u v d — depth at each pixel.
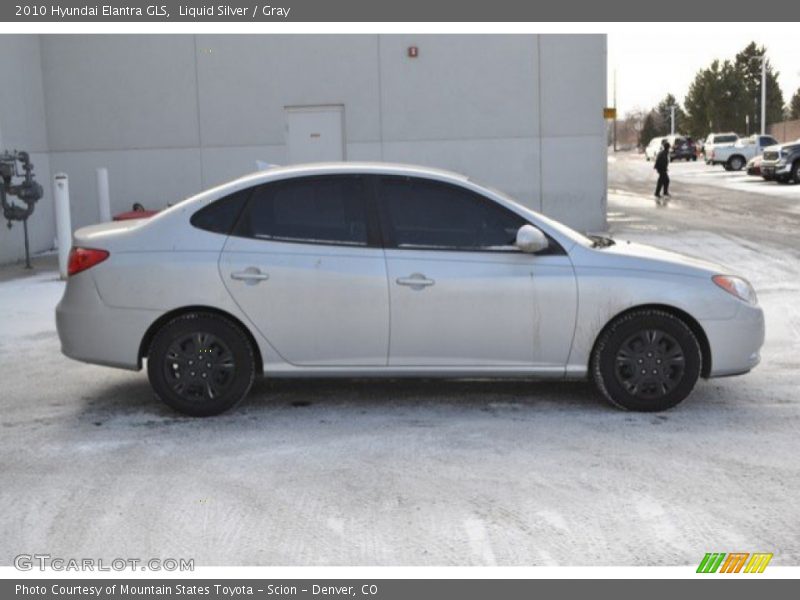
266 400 6.87
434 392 7.04
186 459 5.59
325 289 6.24
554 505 4.81
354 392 7.07
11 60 16.02
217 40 17.47
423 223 6.32
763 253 14.27
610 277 6.23
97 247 6.36
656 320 6.28
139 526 4.62
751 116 90.25
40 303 11.27
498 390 7.08
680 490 5.00
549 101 17.31
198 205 6.38
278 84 17.53
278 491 5.05
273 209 6.35
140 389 7.28
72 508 4.85
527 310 6.24
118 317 6.29
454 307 6.23
